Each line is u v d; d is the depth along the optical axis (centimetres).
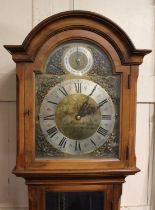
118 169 121
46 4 155
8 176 158
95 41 119
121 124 122
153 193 166
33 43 116
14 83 156
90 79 121
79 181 124
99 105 121
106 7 158
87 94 121
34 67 117
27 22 155
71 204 127
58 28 116
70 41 119
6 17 154
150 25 162
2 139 158
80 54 120
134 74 121
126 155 122
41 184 123
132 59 120
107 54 120
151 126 164
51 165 119
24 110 118
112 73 121
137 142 164
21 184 159
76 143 121
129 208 164
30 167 119
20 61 116
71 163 120
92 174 121
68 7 156
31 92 117
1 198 159
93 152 122
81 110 121
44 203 124
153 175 165
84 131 121
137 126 164
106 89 121
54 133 120
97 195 127
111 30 118
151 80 162
